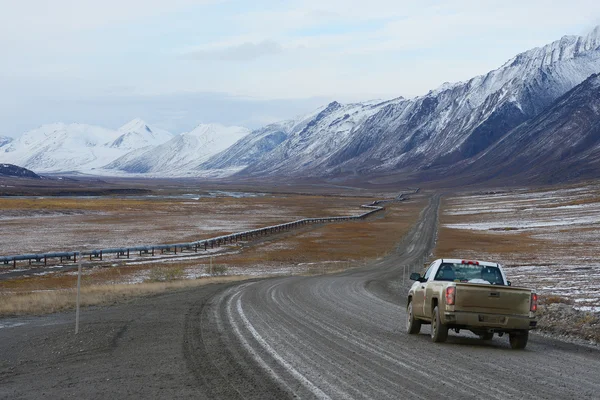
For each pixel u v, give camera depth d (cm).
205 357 1305
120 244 7575
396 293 3294
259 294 2812
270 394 993
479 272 1680
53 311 2331
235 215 13900
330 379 1104
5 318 2161
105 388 1053
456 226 11688
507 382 1109
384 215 14662
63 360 1327
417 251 7412
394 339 1616
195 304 2383
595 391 1059
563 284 3412
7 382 1130
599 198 16138
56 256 5609
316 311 2202
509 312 1509
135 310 2220
